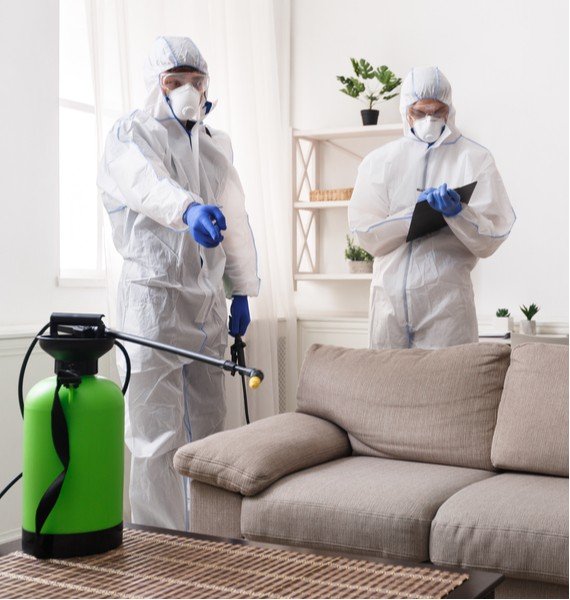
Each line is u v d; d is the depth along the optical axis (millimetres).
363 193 3107
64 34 3633
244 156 4113
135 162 2551
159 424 2736
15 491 3053
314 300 4766
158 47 2744
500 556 1856
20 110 3279
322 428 2480
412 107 3012
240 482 2170
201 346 2803
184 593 1110
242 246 2998
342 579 1181
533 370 2283
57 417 1233
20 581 1155
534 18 4191
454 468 2301
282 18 4691
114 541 1297
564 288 4137
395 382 2457
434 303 3008
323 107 4719
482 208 2934
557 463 2148
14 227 3268
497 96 4277
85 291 3568
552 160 4164
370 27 4586
